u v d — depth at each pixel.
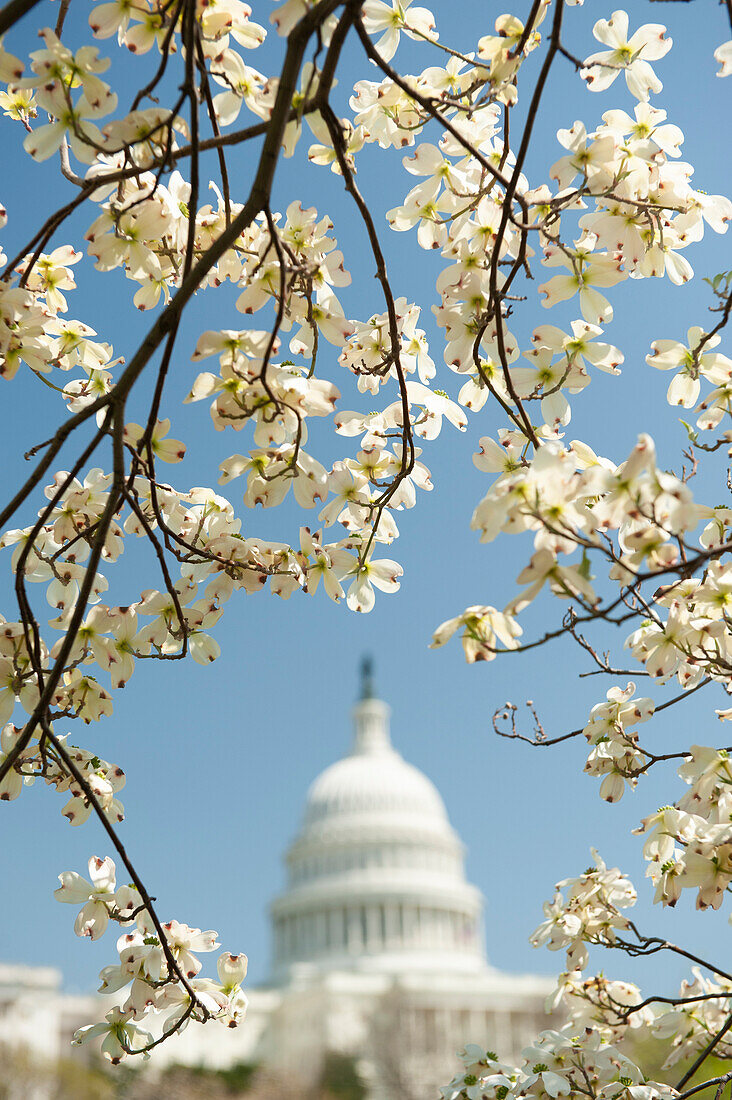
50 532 3.79
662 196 3.72
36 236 3.38
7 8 2.64
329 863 101.31
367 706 117.38
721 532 4.07
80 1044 3.50
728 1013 5.12
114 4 3.17
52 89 3.02
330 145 3.88
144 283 3.82
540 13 3.82
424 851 101.06
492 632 2.83
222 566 3.76
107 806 3.77
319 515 3.94
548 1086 4.42
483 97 3.56
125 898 3.61
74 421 3.01
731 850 3.61
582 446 3.93
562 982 5.25
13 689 3.62
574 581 2.49
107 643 3.70
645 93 3.77
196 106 2.93
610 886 4.68
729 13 3.20
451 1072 78.50
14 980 74.50
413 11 3.93
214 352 3.03
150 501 3.92
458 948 96.12
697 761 3.63
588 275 3.79
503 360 3.71
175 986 3.58
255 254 3.76
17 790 3.76
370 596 3.97
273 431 3.23
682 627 3.74
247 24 3.44
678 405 4.13
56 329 4.04
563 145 3.65
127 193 3.39
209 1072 68.19
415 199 3.96
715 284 3.76
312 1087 76.00
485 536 2.59
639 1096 4.43
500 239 3.51
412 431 4.28
